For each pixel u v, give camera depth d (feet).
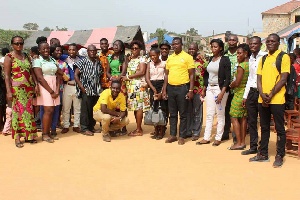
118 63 25.17
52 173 16.52
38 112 26.32
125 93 24.95
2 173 16.52
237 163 18.15
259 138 24.17
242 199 13.62
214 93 21.72
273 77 17.47
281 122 17.60
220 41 21.22
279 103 17.34
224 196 13.89
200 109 23.95
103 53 25.81
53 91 22.49
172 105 22.63
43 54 22.31
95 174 16.39
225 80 20.83
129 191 14.37
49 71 22.30
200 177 15.99
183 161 18.45
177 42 22.00
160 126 23.97
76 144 22.20
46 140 22.82
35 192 14.29
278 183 15.28
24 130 21.77
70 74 25.38
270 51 17.72
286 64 17.24
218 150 20.84
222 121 21.81
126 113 24.72
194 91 23.85
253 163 18.15
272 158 19.16
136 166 17.57
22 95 21.58
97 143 22.50
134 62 24.61
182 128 22.52
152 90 24.06
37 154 19.77
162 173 16.53
